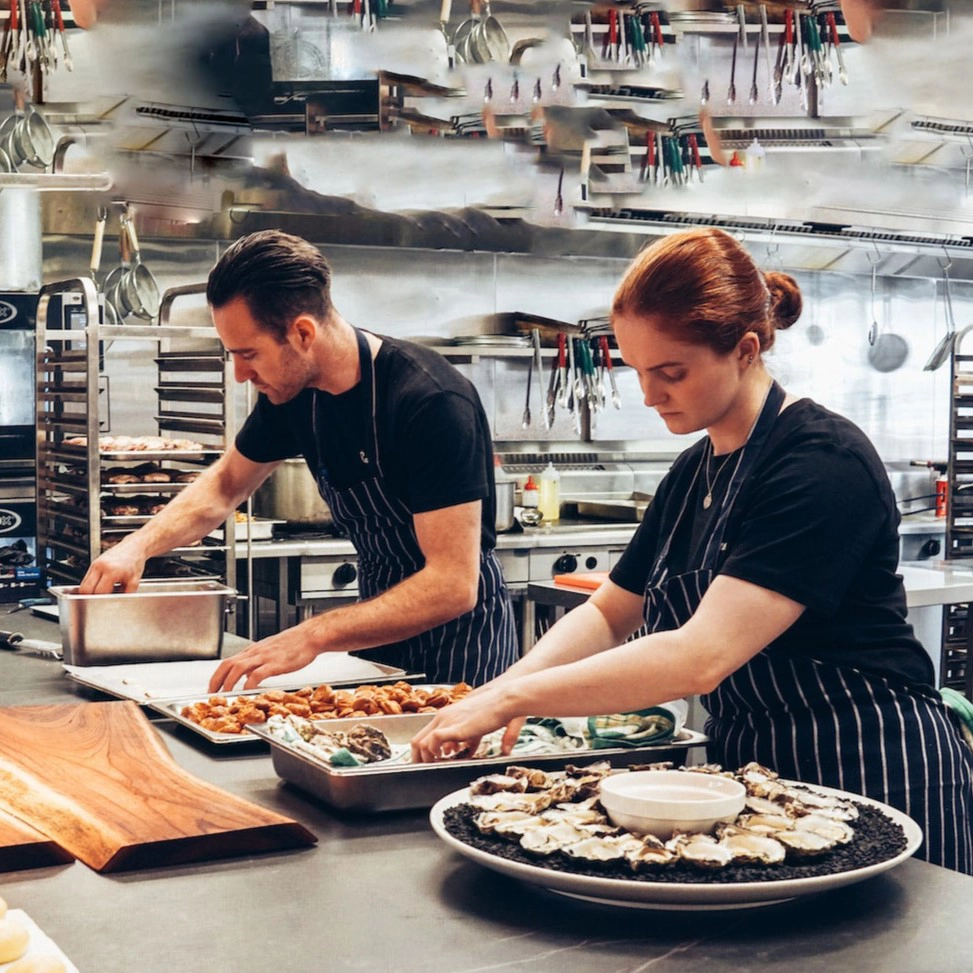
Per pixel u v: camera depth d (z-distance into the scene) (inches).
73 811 58.6
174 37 199.6
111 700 90.5
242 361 90.6
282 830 56.8
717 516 68.7
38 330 161.6
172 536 107.3
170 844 54.6
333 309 94.3
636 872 47.7
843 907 49.4
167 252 208.5
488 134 225.1
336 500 103.0
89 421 144.9
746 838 49.8
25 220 175.5
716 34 236.7
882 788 67.2
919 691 69.9
